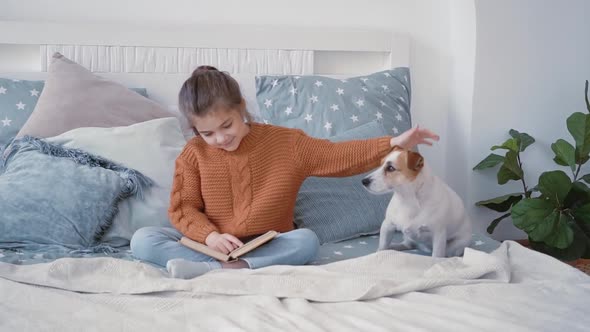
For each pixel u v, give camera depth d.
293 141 1.76
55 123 2.01
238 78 2.44
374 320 1.15
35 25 2.29
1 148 1.98
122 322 1.13
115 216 1.78
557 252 2.30
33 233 1.69
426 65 2.72
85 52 2.34
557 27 2.59
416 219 1.67
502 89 2.58
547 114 2.64
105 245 1.73
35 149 1.85
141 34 2.37
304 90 2.34
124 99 2.14
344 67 2.68
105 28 2.34
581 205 2.36
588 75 2.65
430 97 2.74
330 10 2.61
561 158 2.43
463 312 1.16
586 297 1.29
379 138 1.72
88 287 1.32
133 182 1.81
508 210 2.65
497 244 1.86
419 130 1.66
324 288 1.31
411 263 1.47
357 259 1.46
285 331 1.09
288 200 1.75
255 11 2.54
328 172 1.75
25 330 1.09
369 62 2.70
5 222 1.68
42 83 2.21
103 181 1.77
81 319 1.14
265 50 2.49
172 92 2.40
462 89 2.63
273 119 2.29
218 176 1.73
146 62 2.39
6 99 2.13
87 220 1.72
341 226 1.91
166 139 1.99
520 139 2.49
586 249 2.35
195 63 2.43
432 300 1.25
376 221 1.96
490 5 2.50
